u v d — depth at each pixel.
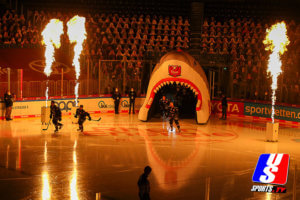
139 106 28.05
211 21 34.59
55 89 25.56
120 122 23.31
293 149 17.05
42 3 34.12
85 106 26.06
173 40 32.56
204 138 18.98
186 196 10.35
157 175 12.51
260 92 27.50
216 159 14.88
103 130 20.39
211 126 22.75
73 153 15.11
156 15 35.38
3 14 32.84
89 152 15.37
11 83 23.44
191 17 29.83
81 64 30.48
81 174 12.37
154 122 23.64
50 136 18.31
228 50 32.59
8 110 22.38
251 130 21.69
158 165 13.78
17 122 22.02
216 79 29.50
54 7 34.41
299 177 12.52
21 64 28.48
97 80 27.59
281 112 24.81
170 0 34.62
